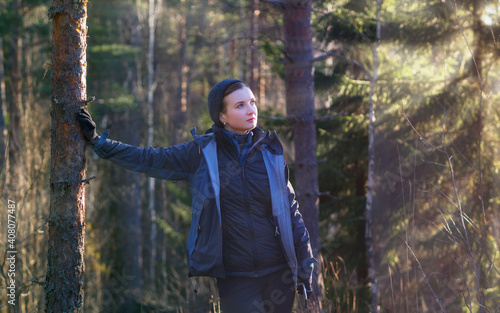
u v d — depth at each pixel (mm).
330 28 5621
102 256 9883
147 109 12164
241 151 1969
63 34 1902
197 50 14078
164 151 1997
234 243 1900
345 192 6176
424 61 5023
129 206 11383
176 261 10141
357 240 5738
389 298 3658
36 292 3654
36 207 4484
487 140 4316
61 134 1911
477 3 4086
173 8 14961
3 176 3635
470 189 4371
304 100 4367
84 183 1981
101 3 12047
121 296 9602
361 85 5027
